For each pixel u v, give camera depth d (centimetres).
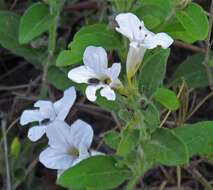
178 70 40
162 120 39
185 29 33
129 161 30
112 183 30
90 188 30
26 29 36
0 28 40
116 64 28
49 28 38
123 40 33
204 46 41
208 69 38
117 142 31
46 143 41
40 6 36
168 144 29
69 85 38
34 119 33
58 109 33
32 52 40
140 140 28
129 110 30
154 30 34
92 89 28
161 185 40
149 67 30
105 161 30
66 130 31
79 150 31
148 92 30
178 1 33
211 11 37
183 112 38
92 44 33
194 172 38
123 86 28
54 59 39
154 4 34
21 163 40
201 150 32
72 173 29
